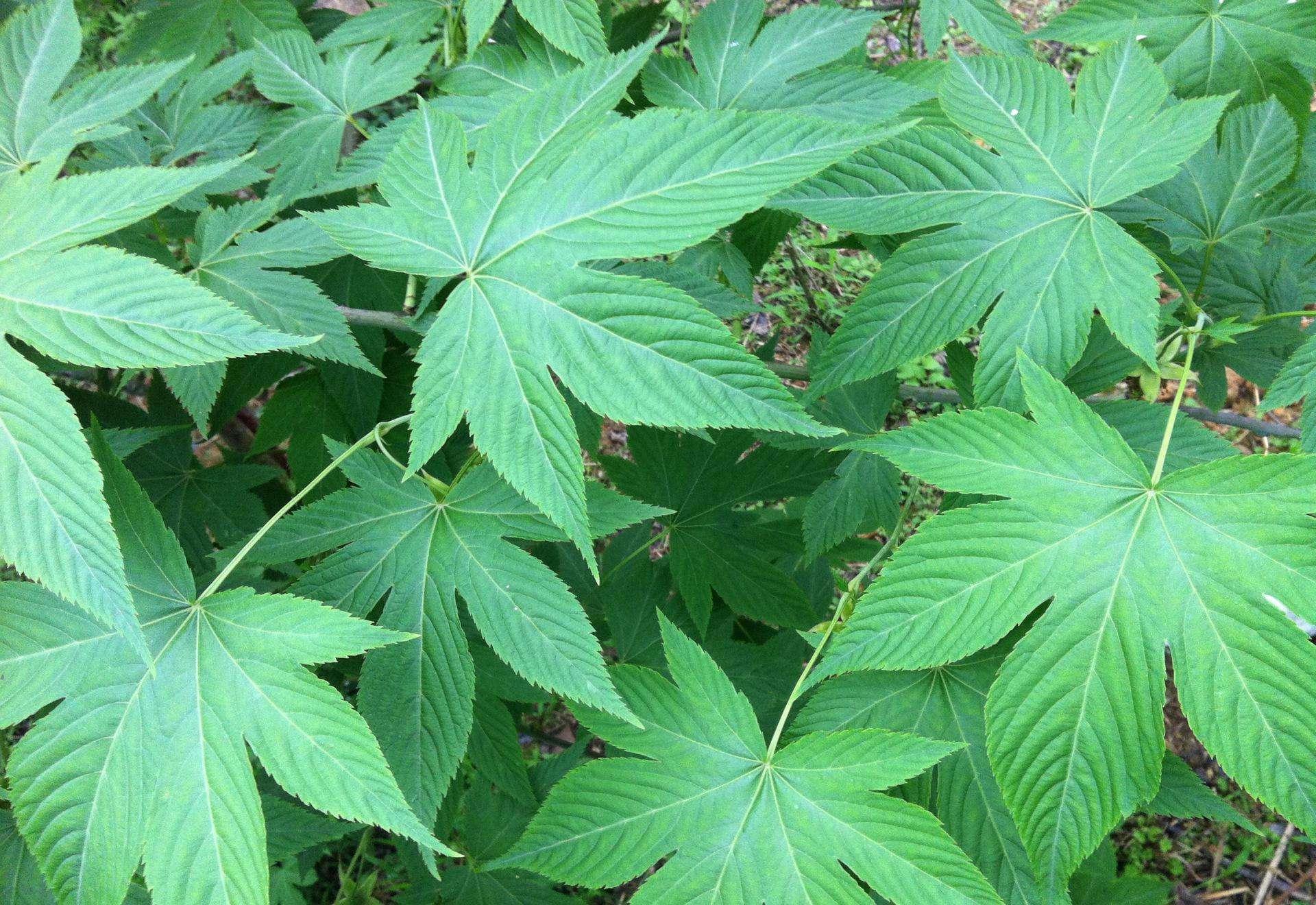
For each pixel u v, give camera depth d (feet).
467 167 1.47
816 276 4.26
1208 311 1.98
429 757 1.51
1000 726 1.35
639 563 2.14
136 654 1.40
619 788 1.46
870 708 1.50
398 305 2.04
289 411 2.14
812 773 1.43
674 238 1.37
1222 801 1.44
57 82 1.64
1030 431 1.38
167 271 1.32
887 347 1.49
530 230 1.42
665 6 2.19
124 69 1.67
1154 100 1.49
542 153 1.44
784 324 4.15
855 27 1.84
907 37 2.18
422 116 1.49
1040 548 1.36
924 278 1.49
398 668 1.53
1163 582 1.34
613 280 1.37
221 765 1.38
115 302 1.31
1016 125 1.52
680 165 1.38
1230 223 1.84
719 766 1.46
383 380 2.11
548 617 1.49
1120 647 1.34
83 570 1.26
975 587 1.36
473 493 1.58
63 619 1.39
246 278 1.75
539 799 2.15
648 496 2.07
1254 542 1.32
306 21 2.43
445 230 1.44
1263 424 1.78
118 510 1.43
